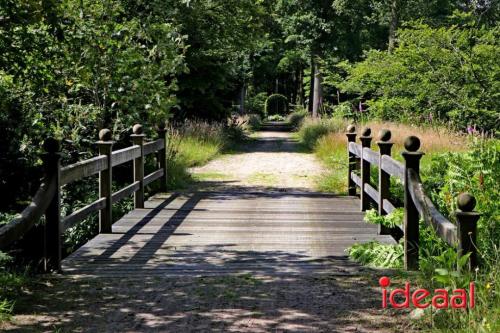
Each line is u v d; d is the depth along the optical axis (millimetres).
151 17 14055
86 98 12516
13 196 10570
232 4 20875
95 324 4449
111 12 12039
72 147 11469
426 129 18797
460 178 7188
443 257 4438
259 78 54344
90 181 11117
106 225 7988
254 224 8664
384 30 39781
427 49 18484
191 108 25172
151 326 4398
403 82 19500
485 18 28750
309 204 10594
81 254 6805
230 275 5844
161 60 13391
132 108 12141
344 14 37594
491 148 7645
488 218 6184
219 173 15719
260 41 23156
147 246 7227
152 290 5320
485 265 4816
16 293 5207
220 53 23734
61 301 5008
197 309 4777
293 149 23812
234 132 27875
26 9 7234
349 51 38125
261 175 15320
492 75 17719
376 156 8531
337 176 13141
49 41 8320
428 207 5461
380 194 8195
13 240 5047
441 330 4059
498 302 4070
